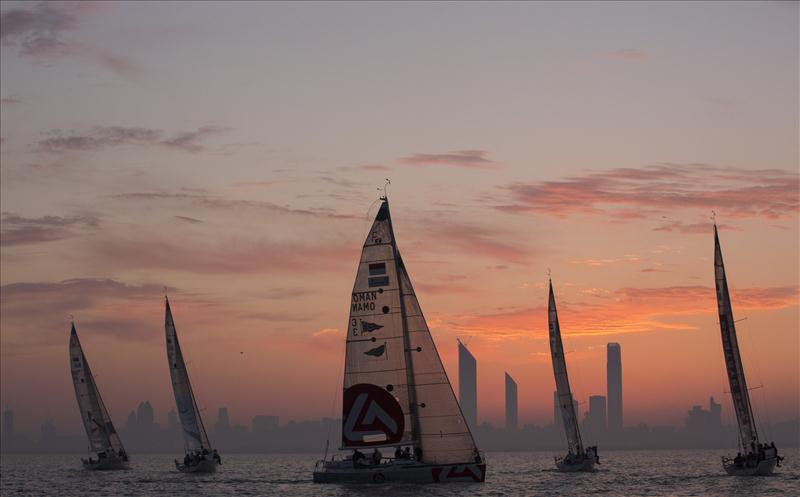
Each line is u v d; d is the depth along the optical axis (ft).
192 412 399.85
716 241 332.60
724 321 331.77
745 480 334.44
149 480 399.44
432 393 254.68
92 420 455.22
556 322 404.36
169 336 397.39
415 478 252.83
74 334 450.30
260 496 301.84
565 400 412.36
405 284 258.57
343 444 258.78
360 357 257.55
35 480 468.34
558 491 326.03
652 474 453.58
